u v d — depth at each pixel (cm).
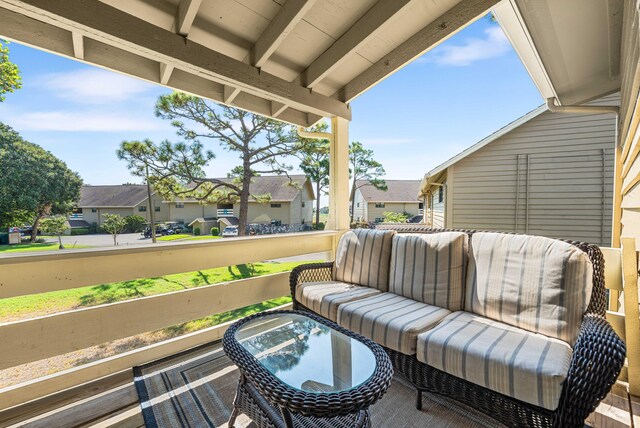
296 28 228
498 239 191
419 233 241
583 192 508
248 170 866
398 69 260
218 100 281
